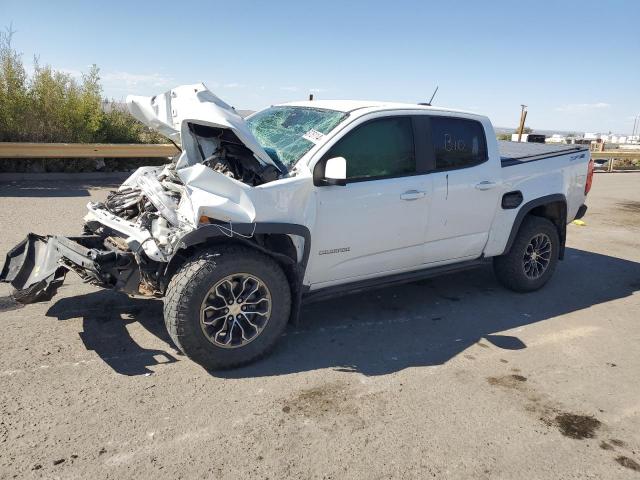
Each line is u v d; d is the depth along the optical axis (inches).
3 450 111.4
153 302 193.8
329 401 139.0
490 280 250.2
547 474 116.4
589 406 145.3
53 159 467.5
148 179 168.7
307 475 110.6
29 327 169.5
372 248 176.9
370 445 121.8
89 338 164.6
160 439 118.7
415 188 181.3
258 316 154.1
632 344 187.6
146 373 146.6
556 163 230.1
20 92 475.8
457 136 196.1
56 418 123.5
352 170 169.6
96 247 174.9
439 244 194.9
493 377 157.9
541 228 226.4
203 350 145.4
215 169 164.4
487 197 202.7
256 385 144.5
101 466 108.9
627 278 270.5
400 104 189.8
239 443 119.3
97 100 528.4
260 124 201.0
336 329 184.9
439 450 121.8
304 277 166.1
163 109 171.5
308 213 159.2
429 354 170.4
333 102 197.3
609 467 120.3
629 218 445.7
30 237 173.6
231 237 146.4
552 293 238.5
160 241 146.7
